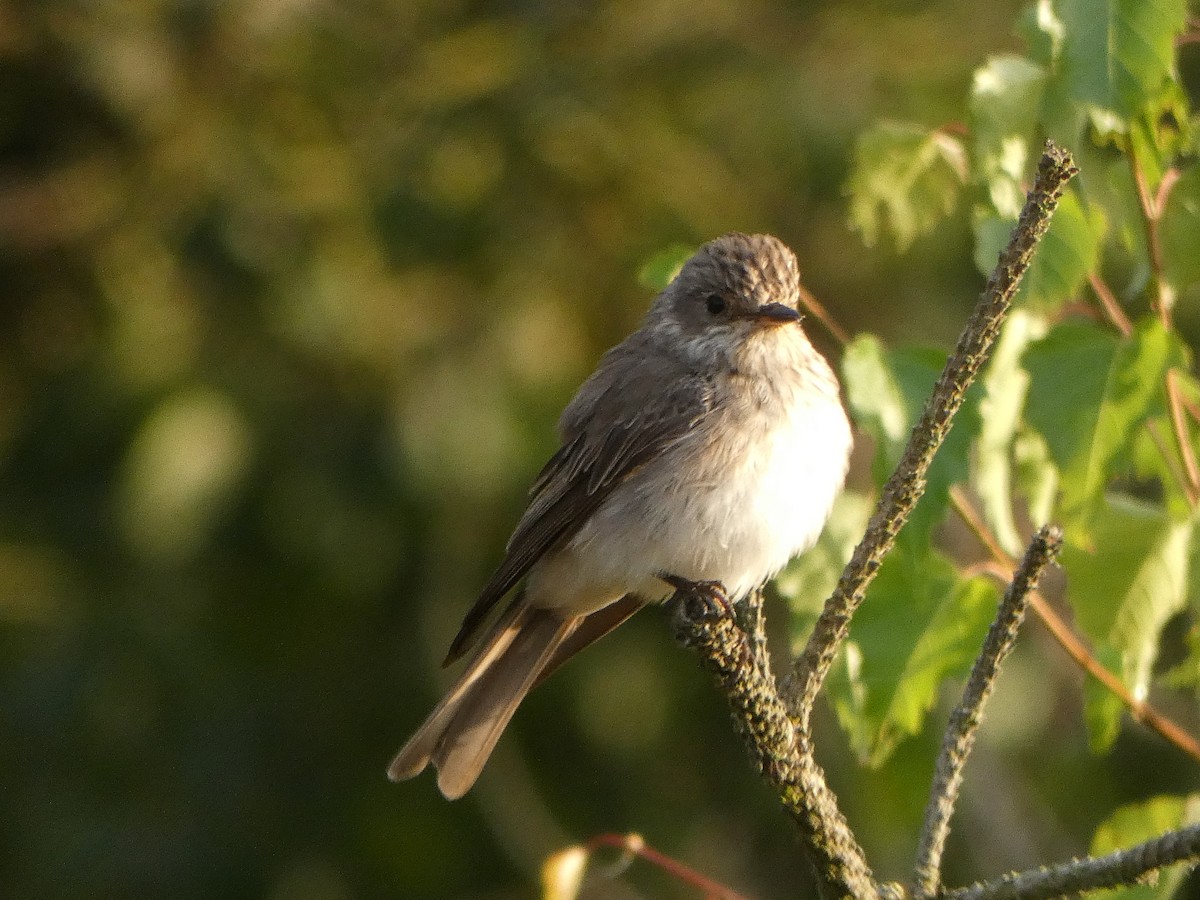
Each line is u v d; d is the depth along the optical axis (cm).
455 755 866
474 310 1330
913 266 1321
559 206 1374
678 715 1291
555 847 1256
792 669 631
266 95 1431
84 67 1389
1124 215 753
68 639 1321
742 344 881
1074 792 1191
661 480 871
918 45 1366
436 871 1291
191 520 1277
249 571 1345
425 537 1291
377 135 1409
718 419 869
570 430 941
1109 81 702
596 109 1374
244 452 1294
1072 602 742
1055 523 765
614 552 882
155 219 1394
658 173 1370
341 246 1348
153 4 1416
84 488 1373
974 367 606
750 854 1280
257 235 1352
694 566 877
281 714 1319
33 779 1311
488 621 943
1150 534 731
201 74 1425
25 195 1425
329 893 1284
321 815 1294
